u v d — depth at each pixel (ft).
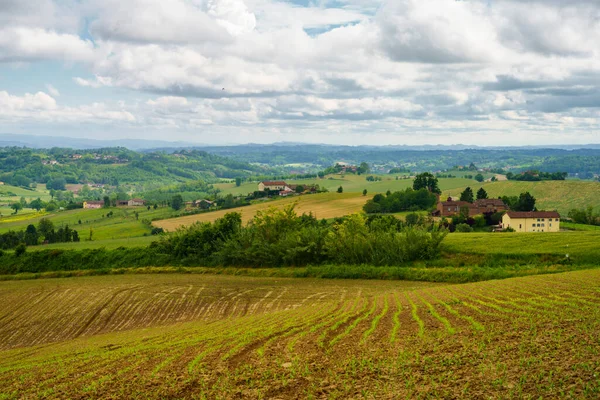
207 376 60.49
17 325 142.10
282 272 194.08
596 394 46.50
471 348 64.13
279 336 80.84
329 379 56.65
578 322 73.15
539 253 172.86
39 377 68.44
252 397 53.06
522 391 48.57
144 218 560.61
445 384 52.11
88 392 57.93
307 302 139.54
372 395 50.85
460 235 231.30
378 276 175.63
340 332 81.41
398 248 189.78
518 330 71.31
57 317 147.54
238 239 218.38
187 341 84.58
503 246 189.98
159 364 67.87
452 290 122.52
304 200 563.89
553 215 395.34
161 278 199.11
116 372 66.08
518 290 109.70
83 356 83.10
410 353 64.34
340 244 197.88
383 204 482.69
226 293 162.71
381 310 101.76
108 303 158.71
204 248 223.10
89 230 472.85
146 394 55.72
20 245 243.19
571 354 58.03
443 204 462.19
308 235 204.74
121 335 118.52
